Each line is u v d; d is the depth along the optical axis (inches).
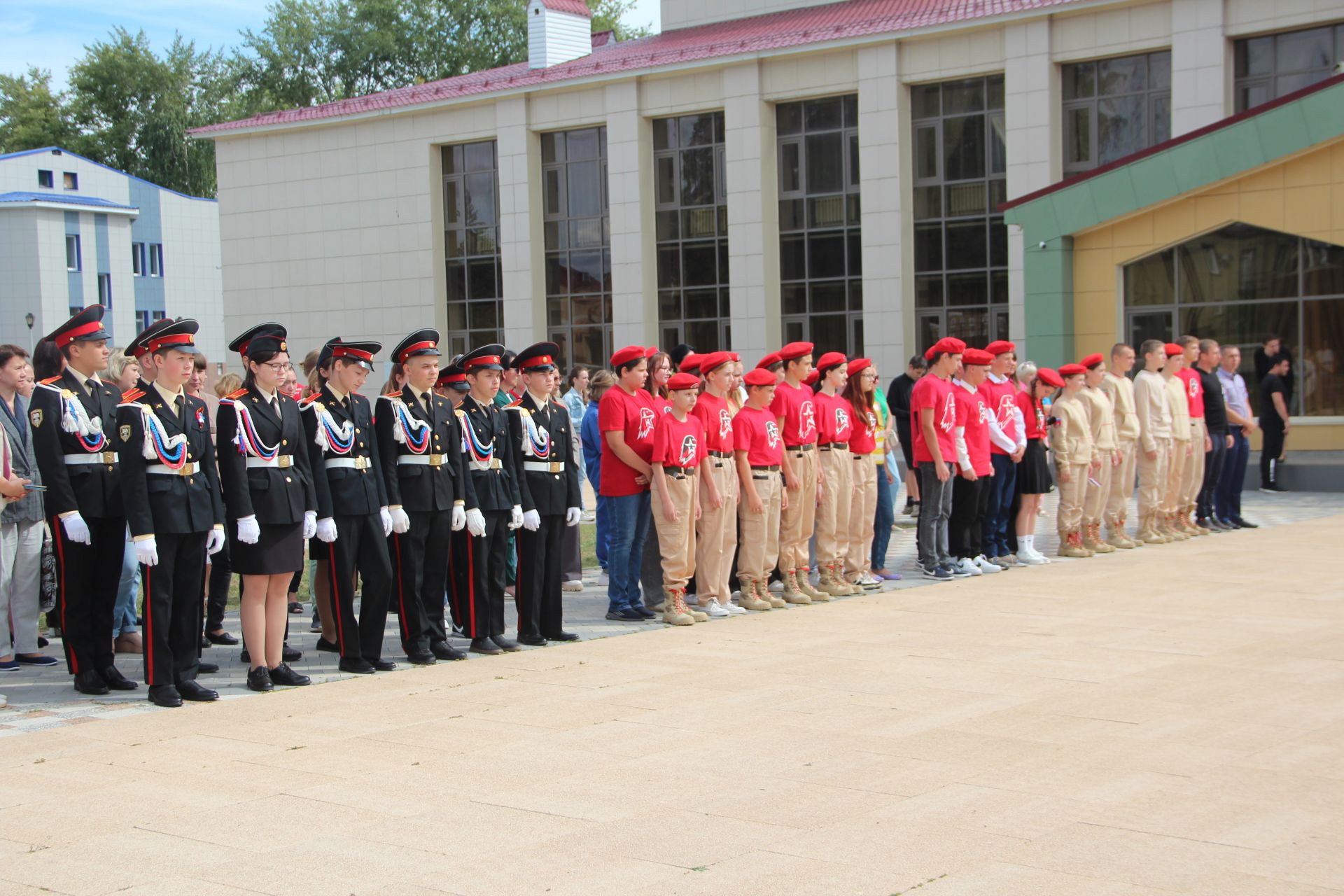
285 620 326.0
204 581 346.6
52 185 1871.3
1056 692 284.7
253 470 313.0
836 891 170.6
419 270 1496.1
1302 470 783.7
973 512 491.2
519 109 1407.5
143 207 1975.9
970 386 489.1
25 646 354.9
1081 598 420.8
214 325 2095.2
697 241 1350.9
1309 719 257.9
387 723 272.5
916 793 212.5
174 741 261.3
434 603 350.9
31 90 2486.5
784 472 436.8
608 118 1358.3
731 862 182.4
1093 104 1152.8
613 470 411.2
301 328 1578.5
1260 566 486.3
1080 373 531.8
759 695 288.5
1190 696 278.2
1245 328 862.5
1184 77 1090.7
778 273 1304.1
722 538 418.0
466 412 360.5
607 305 1406.3
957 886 171.2
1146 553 542.0
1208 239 866.8
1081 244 900.6
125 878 181.9
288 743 256.5
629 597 414.6
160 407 301.3
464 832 198.2
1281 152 823.7
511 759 239.8
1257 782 216.1
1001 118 1190.3
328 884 177.5
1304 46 1067.9
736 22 1477.6
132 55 2432.3
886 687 293.6
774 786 218.2
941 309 1229.1
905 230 1226.0
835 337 1289.4
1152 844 185.9
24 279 1807.3
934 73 1202.6
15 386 349.7
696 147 1342.3
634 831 196.7
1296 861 178.7
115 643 382.0
